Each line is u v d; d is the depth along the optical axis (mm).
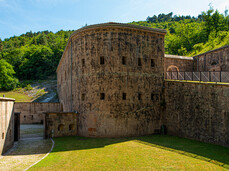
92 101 20672
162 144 16969
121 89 20609
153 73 22281
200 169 11039
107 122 20172
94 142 17969
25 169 11227
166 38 96875
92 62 20969
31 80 73812
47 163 12258
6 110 15664
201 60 29766
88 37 21344
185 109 19719
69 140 18953
